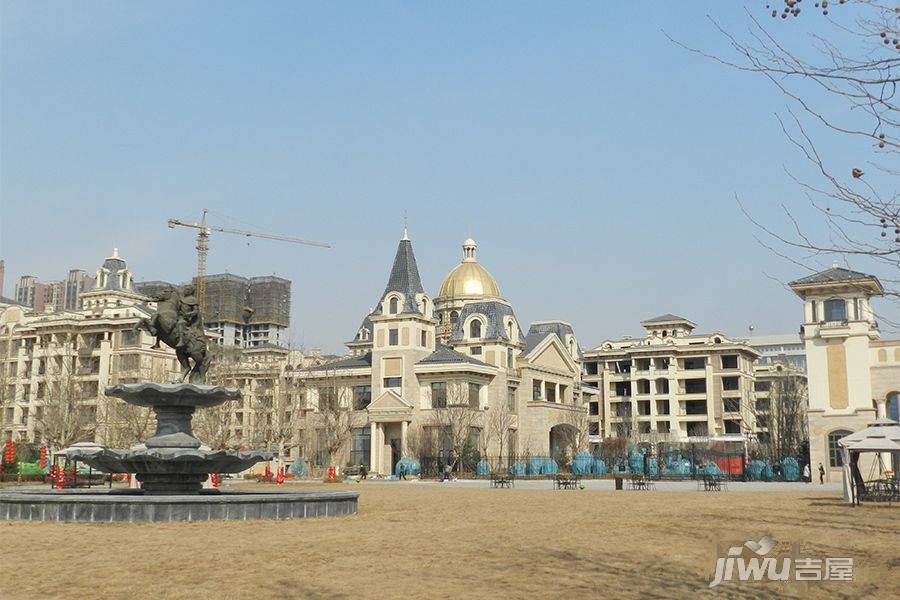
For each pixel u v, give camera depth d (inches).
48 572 620.4
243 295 7711.6
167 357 4195.4
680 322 5561.0
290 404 3887.8
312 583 581.0
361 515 1142.3
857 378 2824.8
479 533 911.7
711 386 4980.3
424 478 3331.7
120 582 581.6
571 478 2837.1
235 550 735.7
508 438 3855.8
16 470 2659.9
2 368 4286.4
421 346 3786.9
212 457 1072.2
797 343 7367.1
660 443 3782.0
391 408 3659.0
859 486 1481.3
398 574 621.3
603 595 541.0
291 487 2304.4
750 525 1018.7
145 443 1130.0
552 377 4259.4
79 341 4242.1
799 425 3777.1
